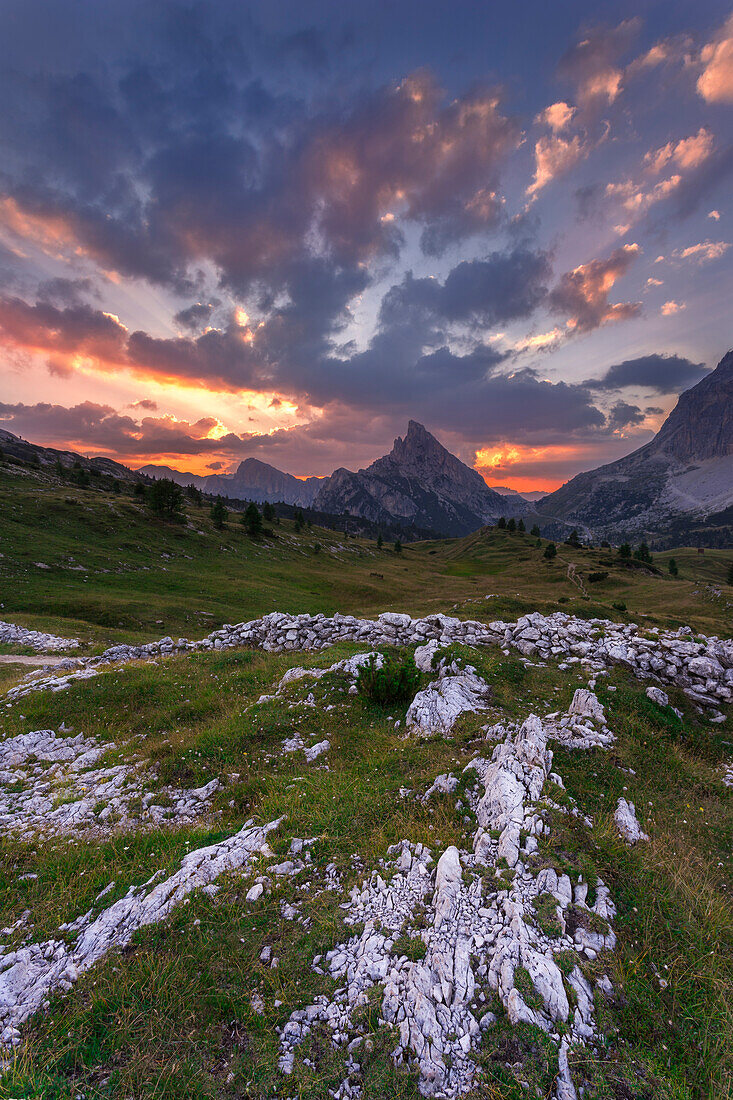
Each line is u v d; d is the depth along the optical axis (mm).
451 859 6574
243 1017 4750
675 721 12820
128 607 47906
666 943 5504
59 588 51156
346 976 5133
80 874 7648
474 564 147875
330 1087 4105
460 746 10914
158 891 6590
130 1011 4812
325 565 109062
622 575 105312
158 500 99062
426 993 4789
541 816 7340
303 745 12180
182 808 9969
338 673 16172
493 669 16078
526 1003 4621
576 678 15391
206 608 54125
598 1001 4805
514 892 5902
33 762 12805
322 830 7910
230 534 105812
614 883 6270
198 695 16812
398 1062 4266
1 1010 5023
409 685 14281
